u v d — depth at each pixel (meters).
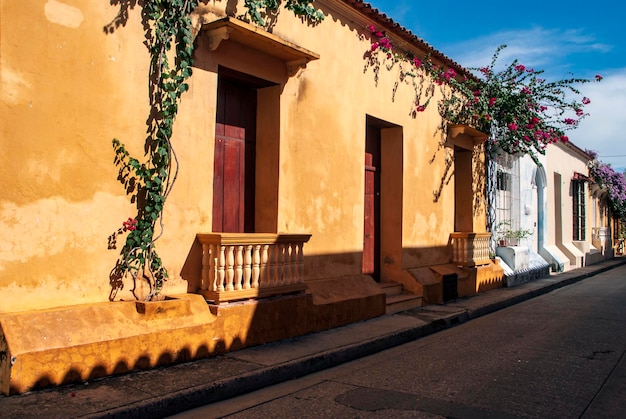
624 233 34.59
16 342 4.82
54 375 4.98
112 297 5.94
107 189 5.90
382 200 11.29
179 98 6.61
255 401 5.33
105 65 5.88
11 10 5.14
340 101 9.25
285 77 8.08
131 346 5.59
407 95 11.22
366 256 10.85
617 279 18.61
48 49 5.41
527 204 18.44
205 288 6.75
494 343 8.05
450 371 6.44
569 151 23.77
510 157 16.91
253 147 8.20
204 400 5.21
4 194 5.10
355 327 8.48
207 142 6.94
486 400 5.28
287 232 8.11
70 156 5.58
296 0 8.09
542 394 5.46
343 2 9.18
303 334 7.77
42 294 5.37
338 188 9.16
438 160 12.39
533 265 17.59
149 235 6.21
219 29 6.74
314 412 4.97
